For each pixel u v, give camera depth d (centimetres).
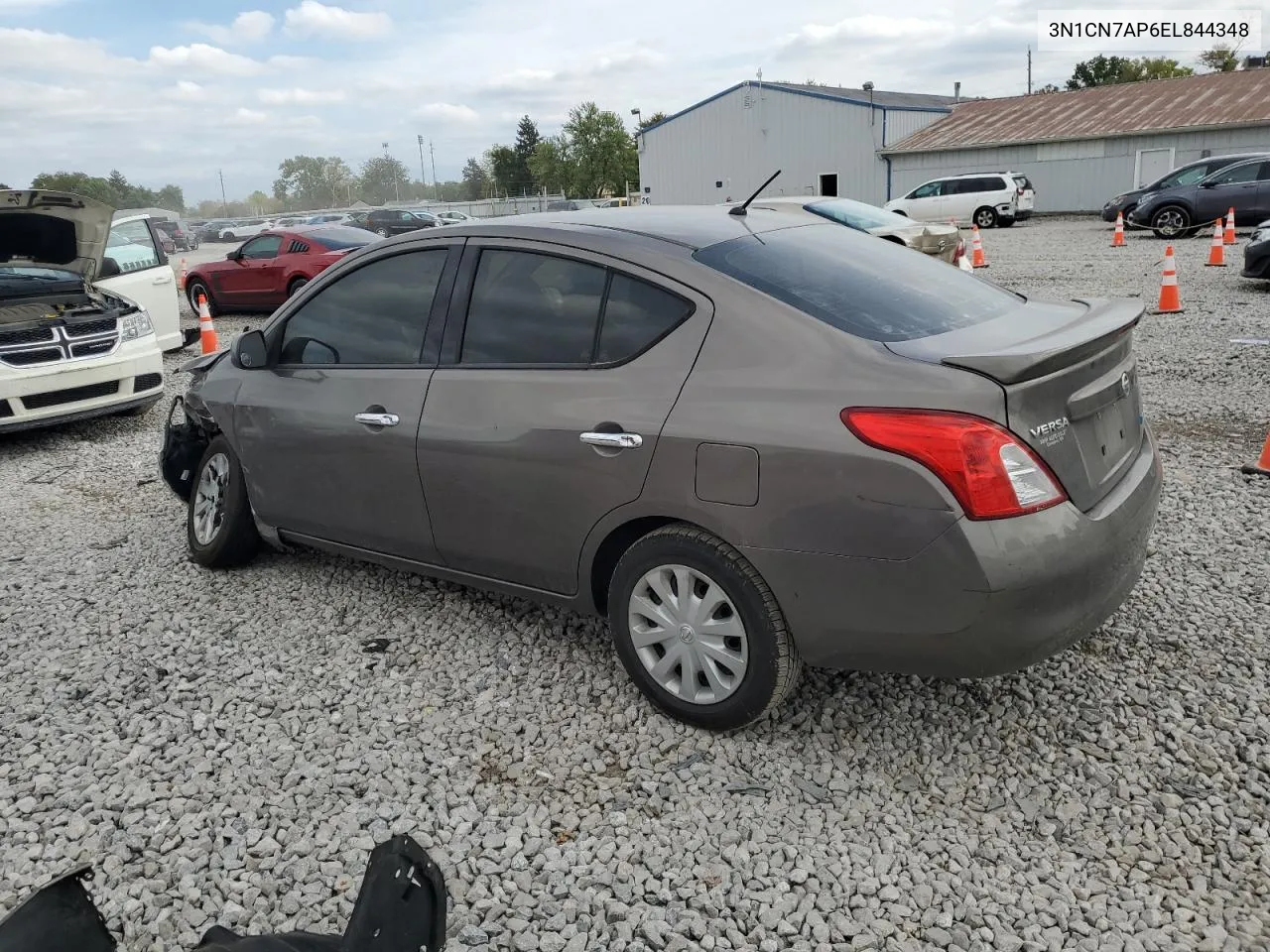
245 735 344
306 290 428
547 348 344
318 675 384
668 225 356
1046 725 327
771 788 302
